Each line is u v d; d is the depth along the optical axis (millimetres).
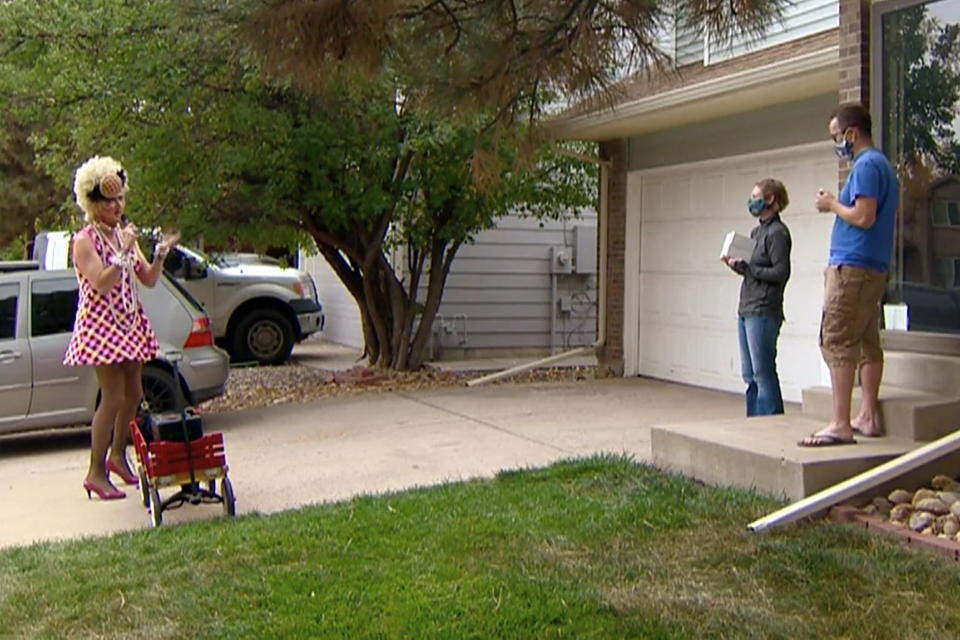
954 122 6062
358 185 9789
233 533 4652
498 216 12180
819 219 8609
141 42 8586
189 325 7895
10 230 17891
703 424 5898
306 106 9195
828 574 3877
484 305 14070
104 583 4023
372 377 10969
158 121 8875
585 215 14539
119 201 5418
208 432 7805
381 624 3533
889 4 6230
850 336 5168
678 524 4578
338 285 17031
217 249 10922
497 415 8352
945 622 3422
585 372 11562
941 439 5055
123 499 5738
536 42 5949
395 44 5609
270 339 13797
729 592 3764
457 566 4102
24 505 5695
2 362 7160
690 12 6023
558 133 10461
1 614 3754
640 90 9477
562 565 4086
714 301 9891
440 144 9539
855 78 6398
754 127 9117
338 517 4859
